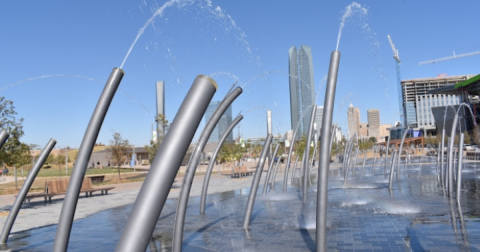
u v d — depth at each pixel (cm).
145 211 219
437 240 687
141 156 8112
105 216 1162
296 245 698
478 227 776
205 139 664
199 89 242
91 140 515
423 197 1279
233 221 980
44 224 1055
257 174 897
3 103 1612
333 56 515
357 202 1218
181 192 623
